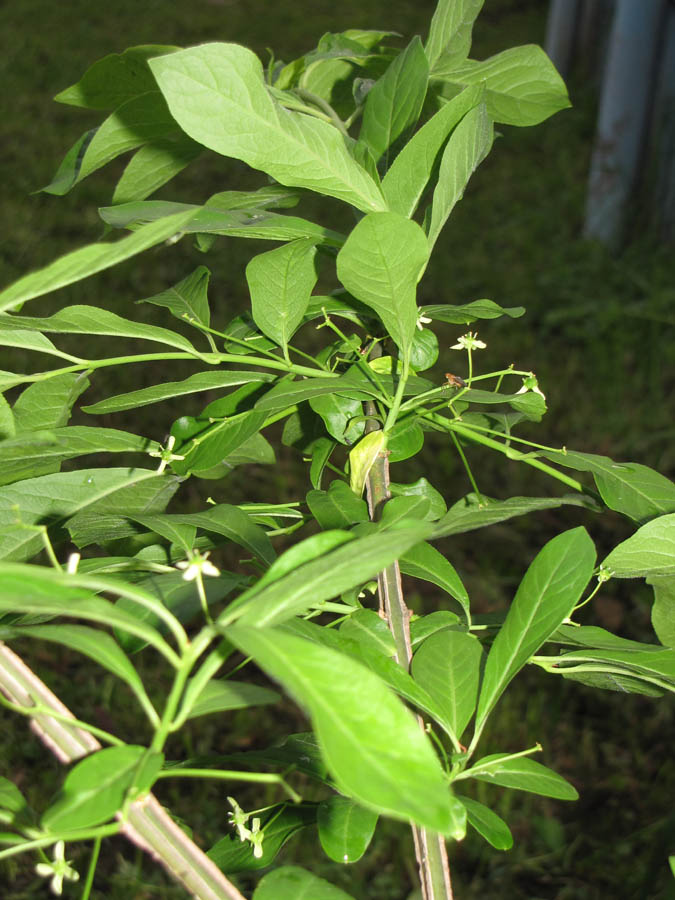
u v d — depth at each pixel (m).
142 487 0.39
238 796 1.03
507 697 1.12
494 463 1.49
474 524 0.35
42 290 0.26
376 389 0.38
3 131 2.60
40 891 0.90
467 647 0.35
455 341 1.78
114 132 0.45
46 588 0.22
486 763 0.35
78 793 0.22
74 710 1.07
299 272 0.38
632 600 1.26
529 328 1.83
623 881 0.94
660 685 0.37
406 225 0.31
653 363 1.68
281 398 0.36
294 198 0.45
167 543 0.44
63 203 2.22
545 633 0.32
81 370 0.40
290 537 1.34
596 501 0.40
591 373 1.68
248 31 3.45
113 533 0.40
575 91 2.74
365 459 0.38
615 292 1.90
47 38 3.29
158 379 1.64
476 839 0.99
